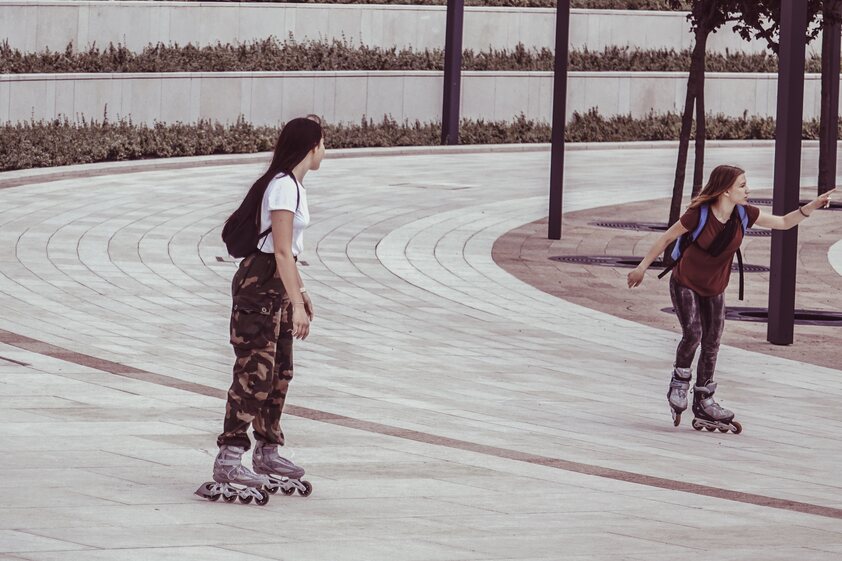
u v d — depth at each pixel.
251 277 10.31
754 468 13.09
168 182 39.97
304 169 10.41
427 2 60.03
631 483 11.72
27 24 44.78
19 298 21.53
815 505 11.28
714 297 15.10
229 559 8.37
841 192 44.44
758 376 19.17
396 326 21.31
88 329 19.19
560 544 9.25
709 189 14.73
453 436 13.50
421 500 10.54
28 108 43.38
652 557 8.97
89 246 27.52
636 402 16.73
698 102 30.47
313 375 16.88
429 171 46.44
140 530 9.06
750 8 29.94
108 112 47.09
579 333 21.77
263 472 10.62
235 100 51.59
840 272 29.23
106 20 48.12
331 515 9.93
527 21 62.22
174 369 16.55
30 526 8.97
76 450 11.69
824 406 17.19
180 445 12.15
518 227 33.78
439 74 57.97
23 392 14.36
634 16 64.88
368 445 12.71
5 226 29.53
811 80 67.25
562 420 15.09
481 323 22.09
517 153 55.66
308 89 53.94
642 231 34.25
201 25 52.16
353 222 33.16
